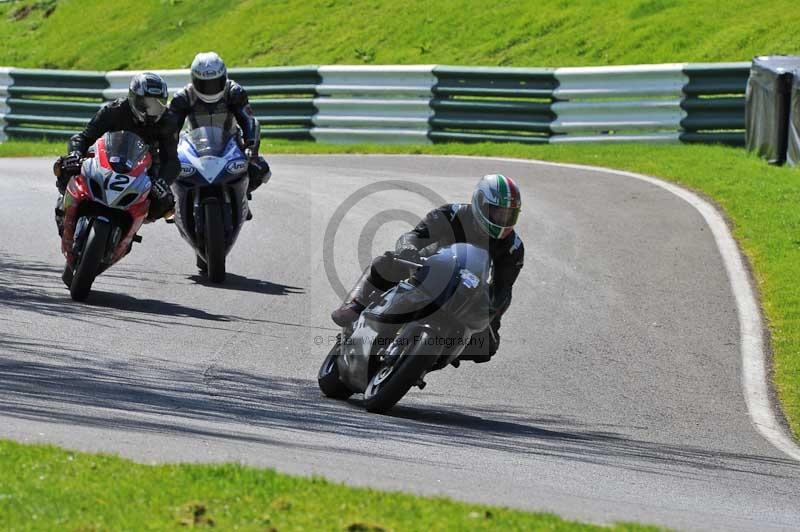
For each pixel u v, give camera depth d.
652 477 23.50
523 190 61.06
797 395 33.28
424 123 79.19
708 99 72.50
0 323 32.06
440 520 15.84
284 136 83.06
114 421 21.89
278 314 37.66
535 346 36.62
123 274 42.06
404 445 23.41
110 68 114.00
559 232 51.88
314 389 29.17
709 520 19.67
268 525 14.94
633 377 34.06
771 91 65.12
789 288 42.78
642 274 45.38
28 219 52.06
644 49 89.06
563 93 75.75
